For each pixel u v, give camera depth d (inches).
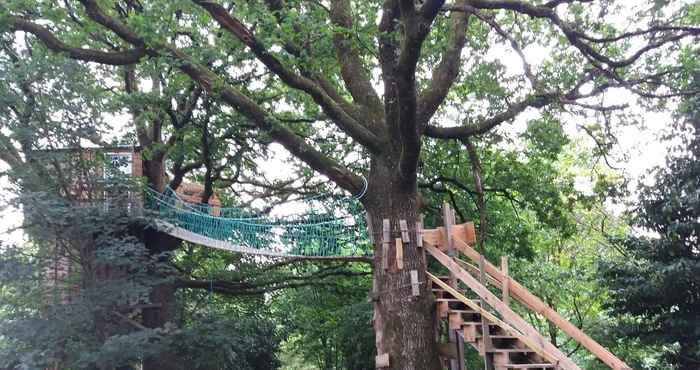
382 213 443.8
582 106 520.1
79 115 442.9
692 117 454.6
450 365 456.1
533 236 818.2
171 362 502.0
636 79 514.3
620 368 292.4
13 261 418.9
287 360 1075.3
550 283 796.0
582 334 314.7
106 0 491.2
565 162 938.7
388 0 443.2
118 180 466.0
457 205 696.4
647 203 481.7
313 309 826.2
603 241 882.1
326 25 421.4
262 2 431.2
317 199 551.2
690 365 464.4
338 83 628.4
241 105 438.3
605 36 537.3
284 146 449.4
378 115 481.7
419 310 418.9
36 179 438.0
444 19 551.8
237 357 604.4
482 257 376.5
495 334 365.4
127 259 449.1
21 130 422.9
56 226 427.8
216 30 494.0
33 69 421.1
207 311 575.5
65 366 421.7
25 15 462.0
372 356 717.3
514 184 662.5
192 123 595.8
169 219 500.4
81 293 428.8
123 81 657.6
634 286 465.4
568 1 470.3
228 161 644.1
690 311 459.2
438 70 488.7
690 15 512.1
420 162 658.8
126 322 463.2
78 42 479.8
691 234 462.3
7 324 412.2
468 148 551.8
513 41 426.6
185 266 636.1
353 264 769.6
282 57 404.5
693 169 459.2
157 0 411.2
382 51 429.7
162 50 424.2
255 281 641.0
